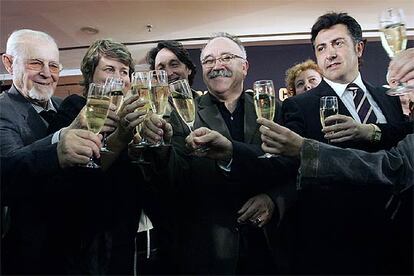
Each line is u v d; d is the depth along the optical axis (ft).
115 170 4.22
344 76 4.55
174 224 4.33
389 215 4.09
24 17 6.52
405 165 3.70
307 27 7.90
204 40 7.85
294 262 4.17
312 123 4.33
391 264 4.06
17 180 3.61
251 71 8.42
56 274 3.98
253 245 4.25
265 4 7.06
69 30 7.07
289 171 4.06
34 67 4.64
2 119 4.32
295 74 6.86
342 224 4.08
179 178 4.20
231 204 4.25
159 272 4.42
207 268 4.13
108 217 4.14
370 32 7.43
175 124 4.52
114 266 4.09
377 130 3.91
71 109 4.48
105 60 4.46
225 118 4.68
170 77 6.05
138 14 6.98
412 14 6.85
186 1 6.75
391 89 3.79
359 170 3.55
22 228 4.01
